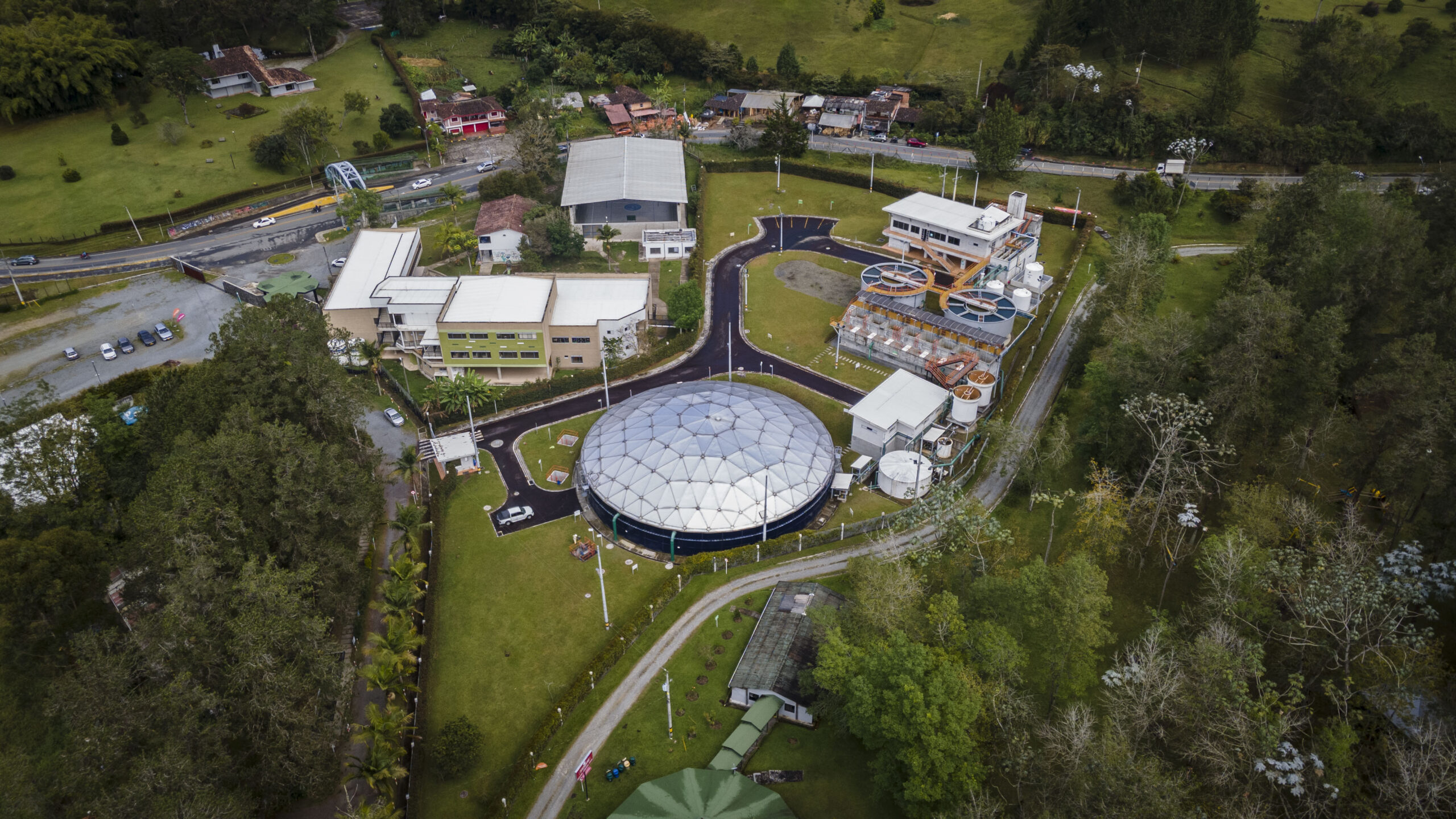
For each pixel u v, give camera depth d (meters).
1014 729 72.12
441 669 94.00
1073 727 66.75
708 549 108.88
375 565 107.06
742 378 142.12
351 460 106.81
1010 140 198.75
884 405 125.25
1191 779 67.12
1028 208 191.62
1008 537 92.12
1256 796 64.69
